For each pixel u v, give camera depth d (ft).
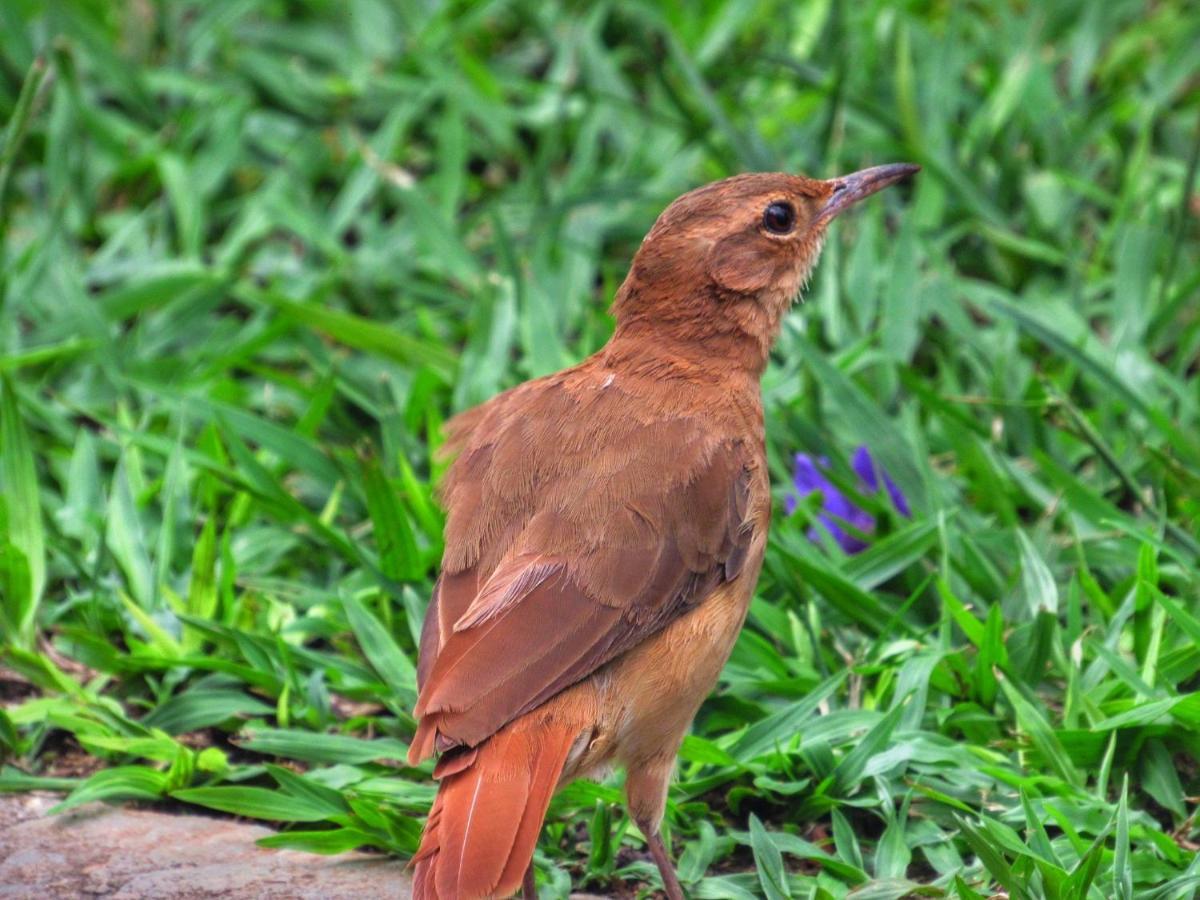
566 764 26.04
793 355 40.75
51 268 44.16
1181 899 26.11
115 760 31.71
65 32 49.37
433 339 41.88
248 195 47.67
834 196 31.78
